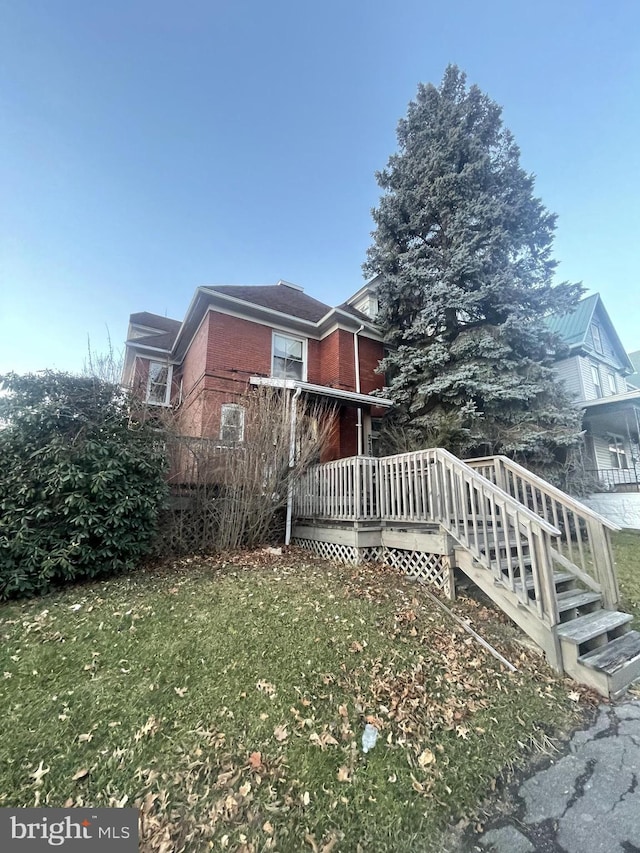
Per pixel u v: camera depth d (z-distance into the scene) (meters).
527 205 11.80
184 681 3.10
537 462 10.52
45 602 4.41
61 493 4.98
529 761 2.55
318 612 4.35
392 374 13.46
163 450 6.11
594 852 1.89
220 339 11.16
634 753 2.59
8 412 5.19
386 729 2.73
